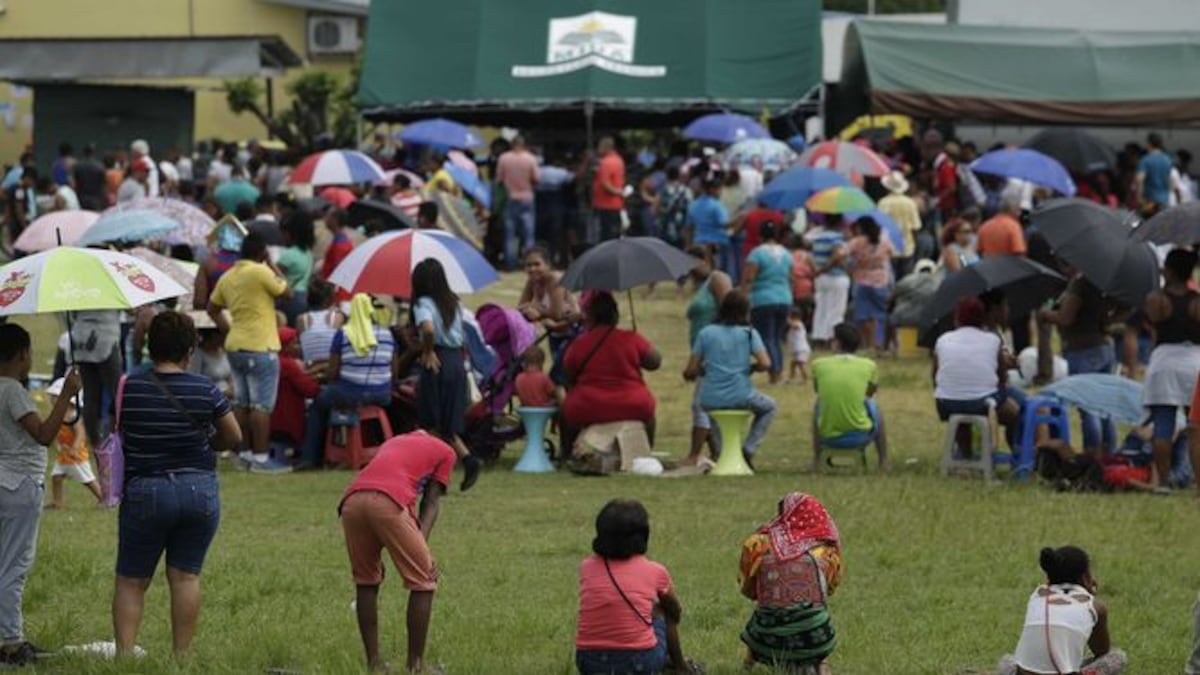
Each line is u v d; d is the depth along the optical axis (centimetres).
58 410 2806
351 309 4972
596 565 2623
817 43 9962
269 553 3794
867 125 11619
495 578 3566
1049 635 2623
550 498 4525
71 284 2816
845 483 4753
